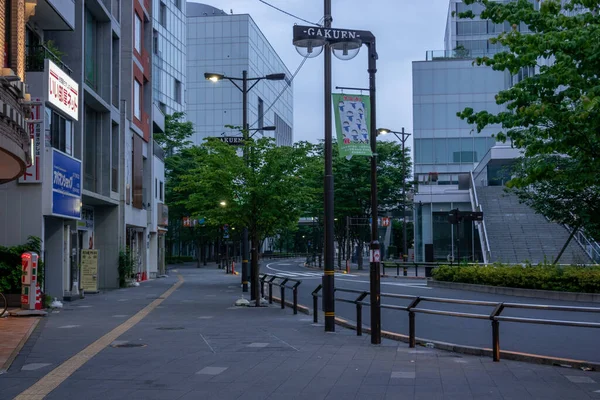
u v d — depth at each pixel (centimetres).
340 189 5309
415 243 5081
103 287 3244
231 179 2166
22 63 1469
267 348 1253
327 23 1440
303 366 1061
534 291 2442
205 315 1898
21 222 2142
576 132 945
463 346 1195
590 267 2522
